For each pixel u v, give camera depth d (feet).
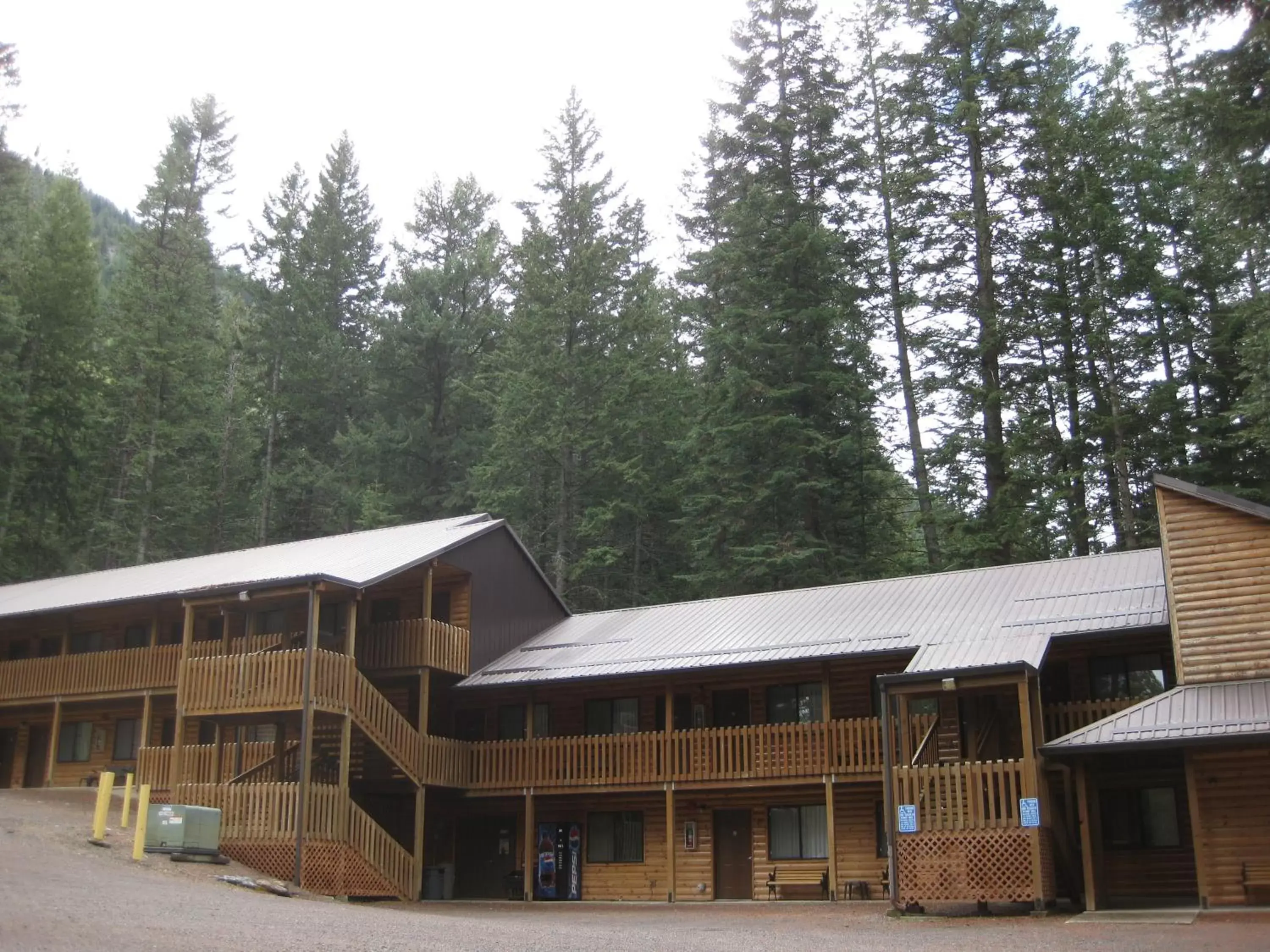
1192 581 75.61
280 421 206.18
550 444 156.15
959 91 147.95
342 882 86.84
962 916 70.90
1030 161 144.15
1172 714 69.41
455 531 110.52
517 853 106.32
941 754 85.40
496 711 108.68
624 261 179.01
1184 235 140.77
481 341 196.34
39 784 128.26
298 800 85.15
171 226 205.77
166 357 187.62
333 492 187.62
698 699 101.14
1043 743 75.00
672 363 186.91
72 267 175.52
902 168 153.28
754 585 145.48
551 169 177.37
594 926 66.95
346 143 225.76
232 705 92.48
